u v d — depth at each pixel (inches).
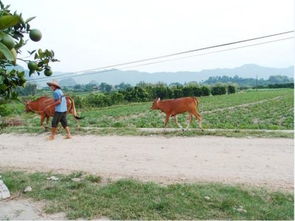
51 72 122.2
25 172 280.4
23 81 122.0
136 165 296.4
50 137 458.9
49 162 322.3
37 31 105.3
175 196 201.6
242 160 301.3
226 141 388.2
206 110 1255.5
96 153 355.6
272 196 200.1
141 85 2030.0
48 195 212.4
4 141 463.8
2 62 109.0
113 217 177.3
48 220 178.2
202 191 207.8
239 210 179.3
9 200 209.9
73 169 289.9
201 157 318.3
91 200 199.9
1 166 312.8
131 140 422.3
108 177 256.8
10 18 75.9
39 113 537.6
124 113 1170.6
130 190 215.6
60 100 447.2
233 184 230.7
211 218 172.2
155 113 1140.5
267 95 2549.2
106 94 1734.7
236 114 1067.9
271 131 433.1
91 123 759.7
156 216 176.1
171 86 2144.4
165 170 275.9
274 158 304.3
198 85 2381.9
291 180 237.3
